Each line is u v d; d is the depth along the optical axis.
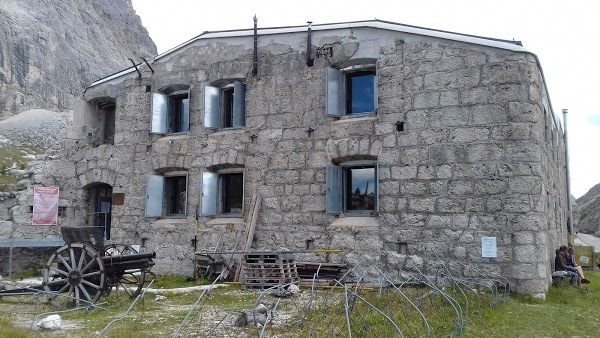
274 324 8.53
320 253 14.05
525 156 11.98
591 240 37.50
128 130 17.94
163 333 8.24
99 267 11.16
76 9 81.12
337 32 14.49
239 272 14.17
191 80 16.83
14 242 16.66
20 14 67.44
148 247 16.89
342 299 10.17
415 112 13.16
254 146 15.45
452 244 12.44
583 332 8.70
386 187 13.35
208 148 16.22
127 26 93.25
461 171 12.52
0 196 18.31
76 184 18.94
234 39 16.14
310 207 14.42
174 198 17.42
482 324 8.89
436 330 8.20
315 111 14.62
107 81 18.67
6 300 11.79
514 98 12.16
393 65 13.58
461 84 12.70
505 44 12.40
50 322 8.71
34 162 19.05
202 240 15.91
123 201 17.67
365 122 13.82
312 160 14.54
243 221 15.40
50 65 65.94
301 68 14.98
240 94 15.77
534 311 10.23
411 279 11.83
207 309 10.37
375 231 13.40
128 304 11.06
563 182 22.11
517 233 11.84
